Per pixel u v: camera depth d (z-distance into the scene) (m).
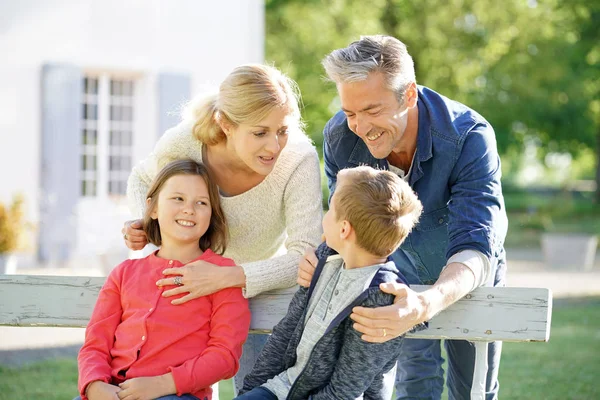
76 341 7.64
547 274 12.52
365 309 2.66
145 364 2.96
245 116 3.16
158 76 12.53
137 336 3.01
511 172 37.31
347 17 19.67
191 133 3.50
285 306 3.24
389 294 2.75
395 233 2.80
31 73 11.82
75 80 12.00
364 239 2.79
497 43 20.05
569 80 22.27
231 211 3.53
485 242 3.08
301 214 3.42
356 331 2.77
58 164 11.88
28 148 11.80
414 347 3.81
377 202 2.77
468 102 21.14
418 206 2.90
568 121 22.97
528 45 20.56
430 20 19.59
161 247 3.30
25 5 11.75
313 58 19.69
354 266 2.85
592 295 10.30
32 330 8.26
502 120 21.78
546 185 34.41
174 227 3.20
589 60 23.69
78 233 12.03
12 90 11.70
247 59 13.45
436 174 3.38
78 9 12.12
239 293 3.13
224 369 2.97
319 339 2.82
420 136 3.38
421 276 3.83
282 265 3.24
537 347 7.29
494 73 20.78
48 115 11.84
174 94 12.65
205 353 2.98
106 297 3.15
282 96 3.19
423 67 20.06
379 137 3.25
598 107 24.48
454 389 3.74
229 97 3.20
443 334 3.02
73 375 6.11
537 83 21.14
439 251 3.65
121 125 12.73
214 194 3.35
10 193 11.69
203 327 3.05
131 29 12.52
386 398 3.17
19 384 5.79
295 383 2.86
